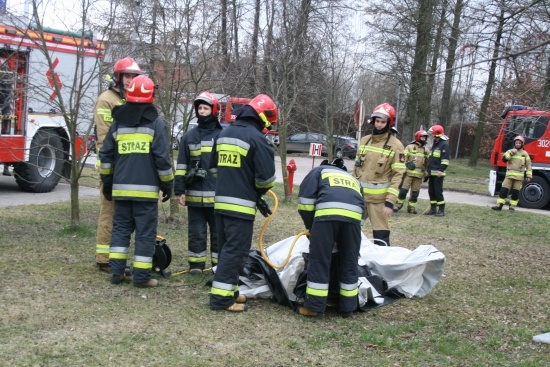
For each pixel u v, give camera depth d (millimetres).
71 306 5086
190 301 5520
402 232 10852
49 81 10016
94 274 6191
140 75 5805
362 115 13891
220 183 5281
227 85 10453
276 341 4621
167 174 5727
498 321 5621
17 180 12555
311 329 5004
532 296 6641
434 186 13328
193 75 9289
